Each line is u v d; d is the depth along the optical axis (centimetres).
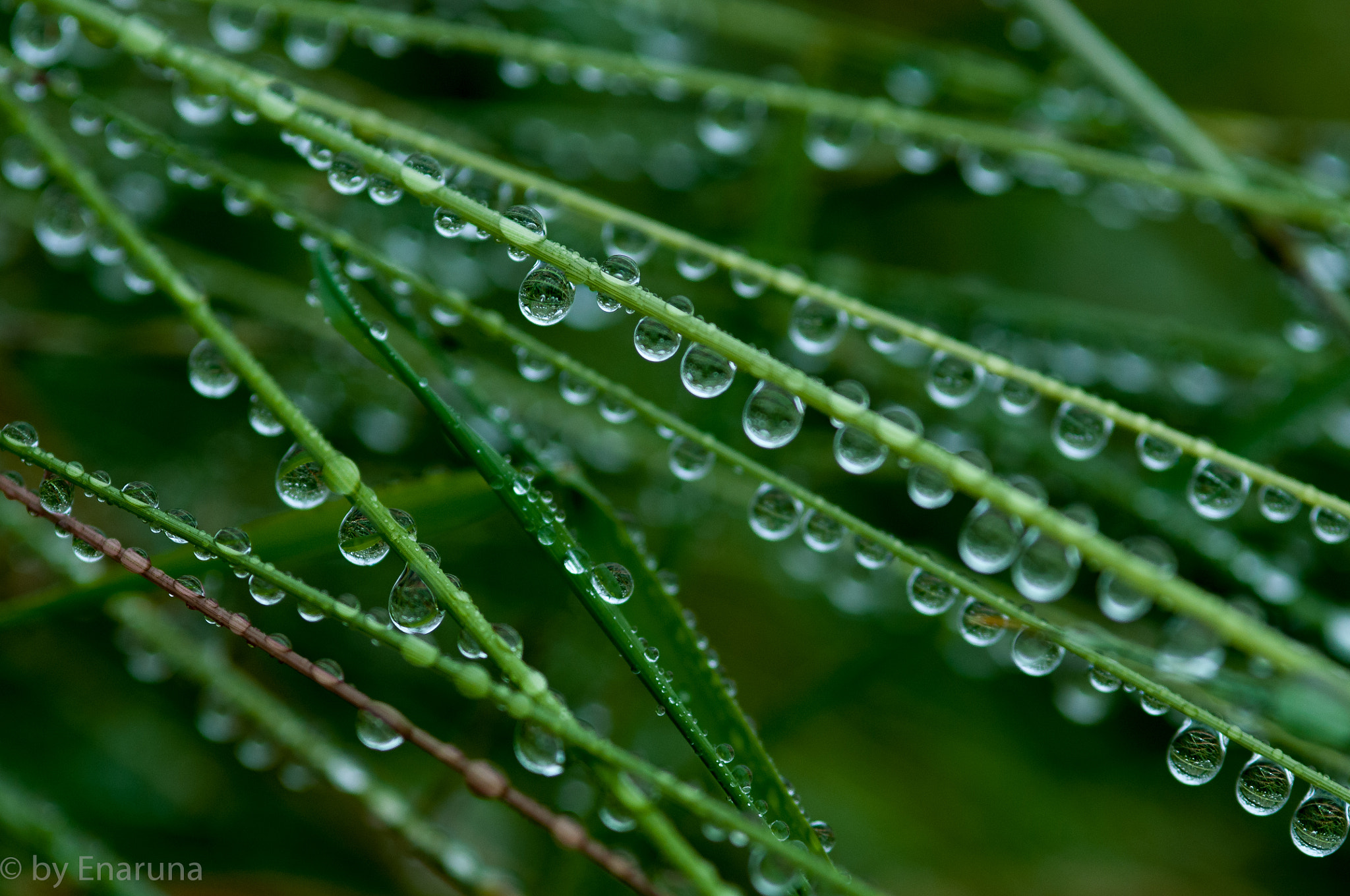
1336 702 23
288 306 27
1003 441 27
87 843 25
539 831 26
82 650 26
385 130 24
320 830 26
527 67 28
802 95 25
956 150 28
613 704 26
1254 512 27
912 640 26
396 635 22
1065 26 26
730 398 26
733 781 23
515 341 23
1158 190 27
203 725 25
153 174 27
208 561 23
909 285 27
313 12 25
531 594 26
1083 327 27
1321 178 27
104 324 27
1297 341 27
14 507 25
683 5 28
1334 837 23
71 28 25
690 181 29
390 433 27
